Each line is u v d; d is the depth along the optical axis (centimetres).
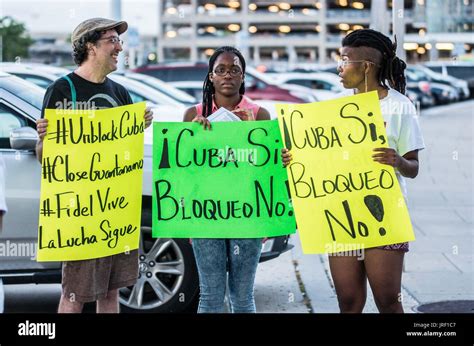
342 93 604
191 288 721
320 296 827
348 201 558
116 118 582
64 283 585
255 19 10538
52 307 783
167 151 595
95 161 580
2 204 543
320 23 10188
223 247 593
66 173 577
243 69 605
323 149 564
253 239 591
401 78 574
